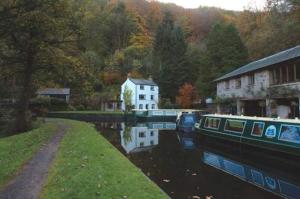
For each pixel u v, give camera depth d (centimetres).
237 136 2014
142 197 804
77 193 831
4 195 832
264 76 3050
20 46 2458
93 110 6950
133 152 1995
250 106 3472
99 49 9650
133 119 5534
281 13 5244
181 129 3147
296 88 2566
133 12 11394
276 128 1705
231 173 1413
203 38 10256
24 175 1043
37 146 1667
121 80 8750
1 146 1659
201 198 1049
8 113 3256
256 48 5281
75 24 2692
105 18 10469
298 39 4481
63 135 2236
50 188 886
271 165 1650
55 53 2636
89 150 1502
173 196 1060
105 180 955
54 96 6862
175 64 7806
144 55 9638
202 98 5809
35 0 2042
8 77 2877
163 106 7225
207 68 5347
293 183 1261
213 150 2144
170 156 1848
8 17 1931
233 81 3772
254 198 1064
